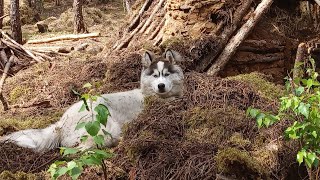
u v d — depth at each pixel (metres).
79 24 16.36
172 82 5.67
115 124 5.32
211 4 8.22
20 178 4.60
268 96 6.51
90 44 13.55
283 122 5.17
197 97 6.08
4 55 10.86
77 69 9.09
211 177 4.48
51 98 8.03
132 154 4.87
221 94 6.20
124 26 10.65
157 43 8.93
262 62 8.45
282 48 8.65
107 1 25.38
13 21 13.82
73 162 3.52
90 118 5.19
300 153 3.78
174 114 5.53
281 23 9.35
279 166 4.68
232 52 7.93
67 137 5.30
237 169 4.44
